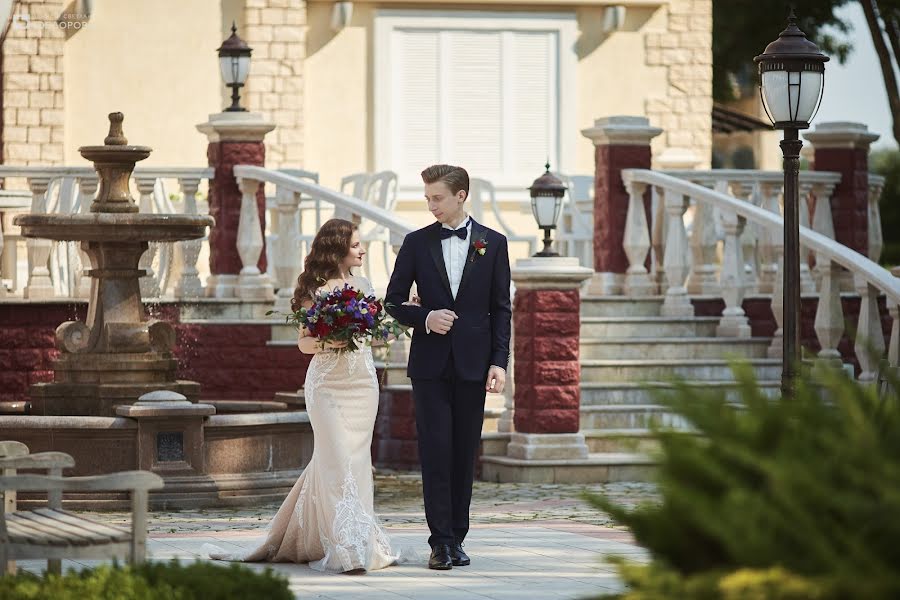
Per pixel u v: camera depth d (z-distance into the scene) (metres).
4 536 6.47
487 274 9.47
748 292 17.92
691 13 24.33
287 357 16.05
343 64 23.25
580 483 14.32
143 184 16.42
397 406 15.45
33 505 11.98
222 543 10.35
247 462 12.57
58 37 22.34
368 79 23.34
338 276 9.74
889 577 3.94
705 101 24.42
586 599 4.56
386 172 19.48
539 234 23.84
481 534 11.00
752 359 16.39
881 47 22.22
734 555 4.21
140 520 6.44
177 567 6.31
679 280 16.94
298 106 22.98
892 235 39.97
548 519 11.88
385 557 9.40
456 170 9.54
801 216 17.92
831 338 15.26
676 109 24.34
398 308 9.45
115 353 12.86
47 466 7.38
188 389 13.05
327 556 9.25
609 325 16.53
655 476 4.52
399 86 23.53
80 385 12.76
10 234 17.42
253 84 22.84
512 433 14.70
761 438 4.55
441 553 9.32
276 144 22.94
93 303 13.08
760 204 17.83
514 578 8.98
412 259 9.59
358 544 9.20
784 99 11.62
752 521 4.16
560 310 14.45
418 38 23.56
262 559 9.68
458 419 9.45
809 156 18.53
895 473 4.15
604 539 10.70
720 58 34.84
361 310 9.27
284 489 12.70
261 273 16.70
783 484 4.19
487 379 9.45
